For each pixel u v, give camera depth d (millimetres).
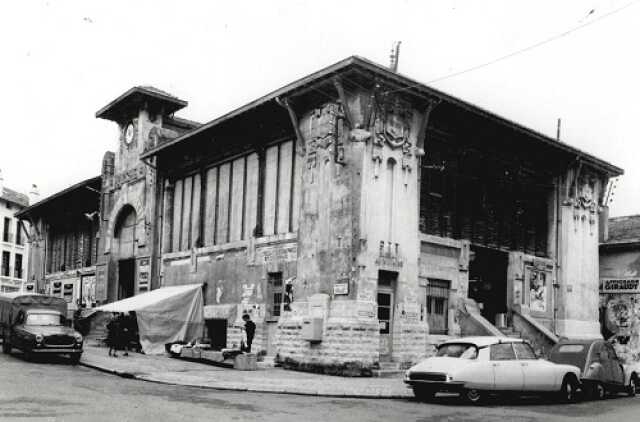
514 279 28250
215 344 28016
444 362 15695
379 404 15008
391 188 22750
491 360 15758
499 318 27766
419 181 23656
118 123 36906
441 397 16906
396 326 22297
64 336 23094
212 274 28531
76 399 13672
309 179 23453
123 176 35750
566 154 30469
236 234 27734
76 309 36344
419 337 22672
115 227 36125
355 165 21844
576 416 13914
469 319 24688
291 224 24797
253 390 17000
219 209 29141
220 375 19688
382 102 22422
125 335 25844
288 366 22391
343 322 20938
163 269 32125
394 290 22594
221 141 28953
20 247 67375
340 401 15312
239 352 22703
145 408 12641
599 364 18516
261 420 11641
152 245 32594
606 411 15102
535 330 27188
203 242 29891
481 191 27469
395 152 22875
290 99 23734
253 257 26094
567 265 30500
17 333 24297
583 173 31812
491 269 27828
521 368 16062
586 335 30484
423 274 23875
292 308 23125
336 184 22375
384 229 22219
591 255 31812
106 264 35844
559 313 30219
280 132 25609
